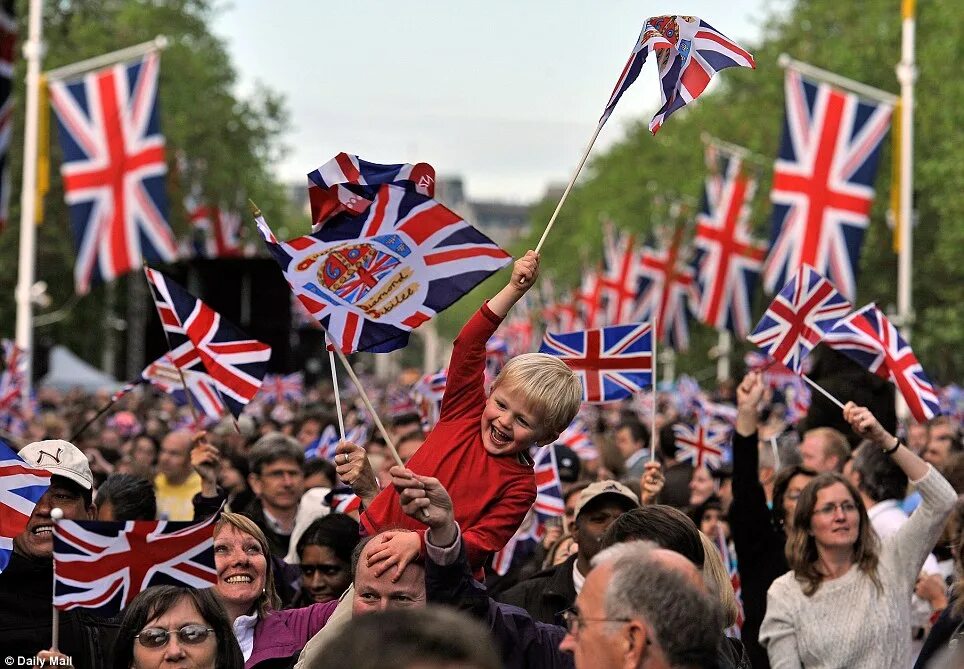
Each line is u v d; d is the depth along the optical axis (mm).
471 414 10781
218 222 85125
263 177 115438
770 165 96250
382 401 50438
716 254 57844
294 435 30438
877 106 45219
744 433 15383
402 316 10531
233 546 12047
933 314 81562
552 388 10234
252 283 46250
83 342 97062
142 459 26328
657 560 7570
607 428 44312
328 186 10586
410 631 5129
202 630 10133
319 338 66562
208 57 112562
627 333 17188
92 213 44375
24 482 11602
